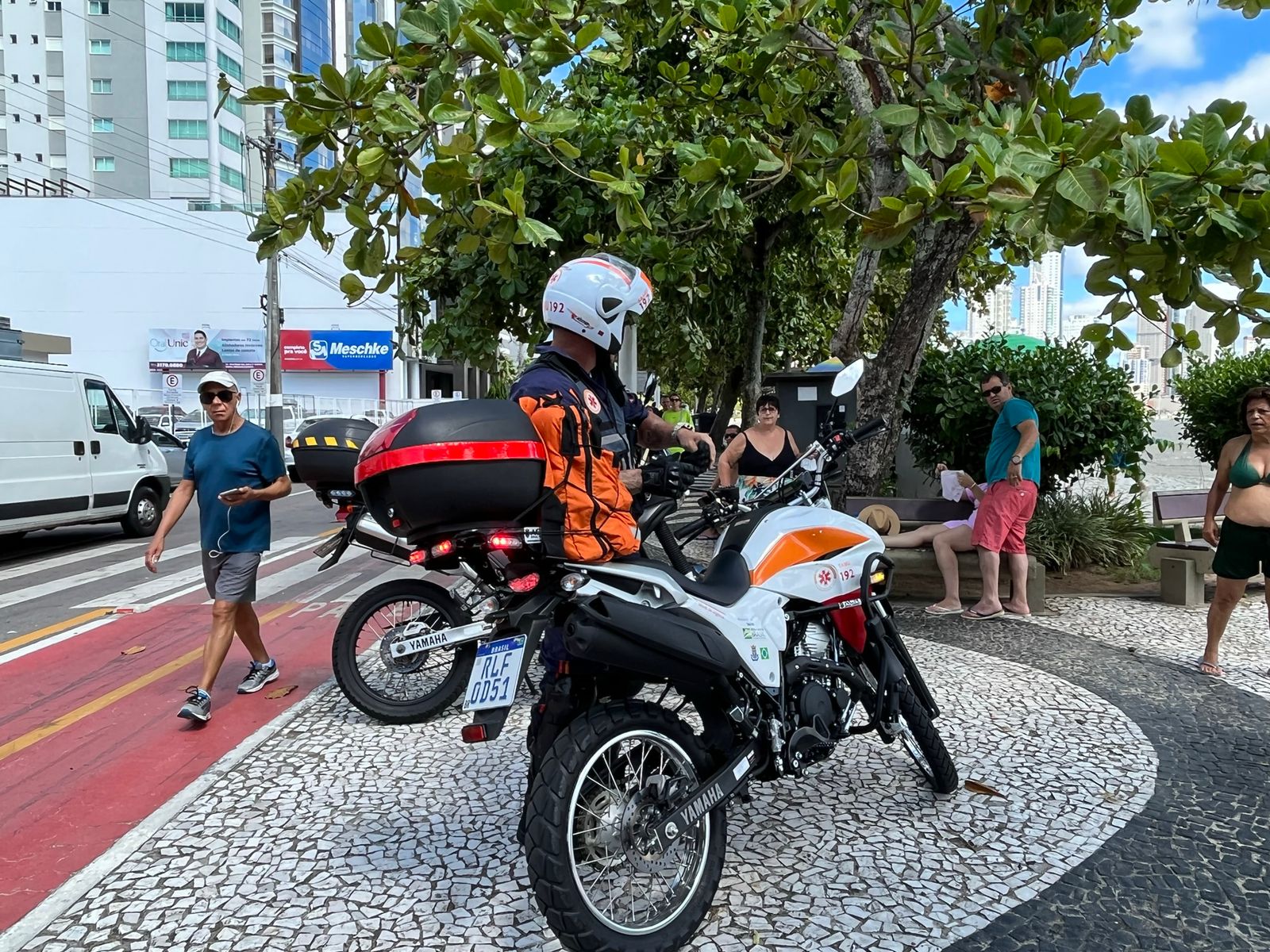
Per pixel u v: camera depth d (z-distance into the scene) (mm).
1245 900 3072
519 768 4250
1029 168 3488
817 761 3348
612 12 6305
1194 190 3482
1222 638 6438
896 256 9008
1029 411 6707
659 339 10508
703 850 2896
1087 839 3477
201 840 3570
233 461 5027
